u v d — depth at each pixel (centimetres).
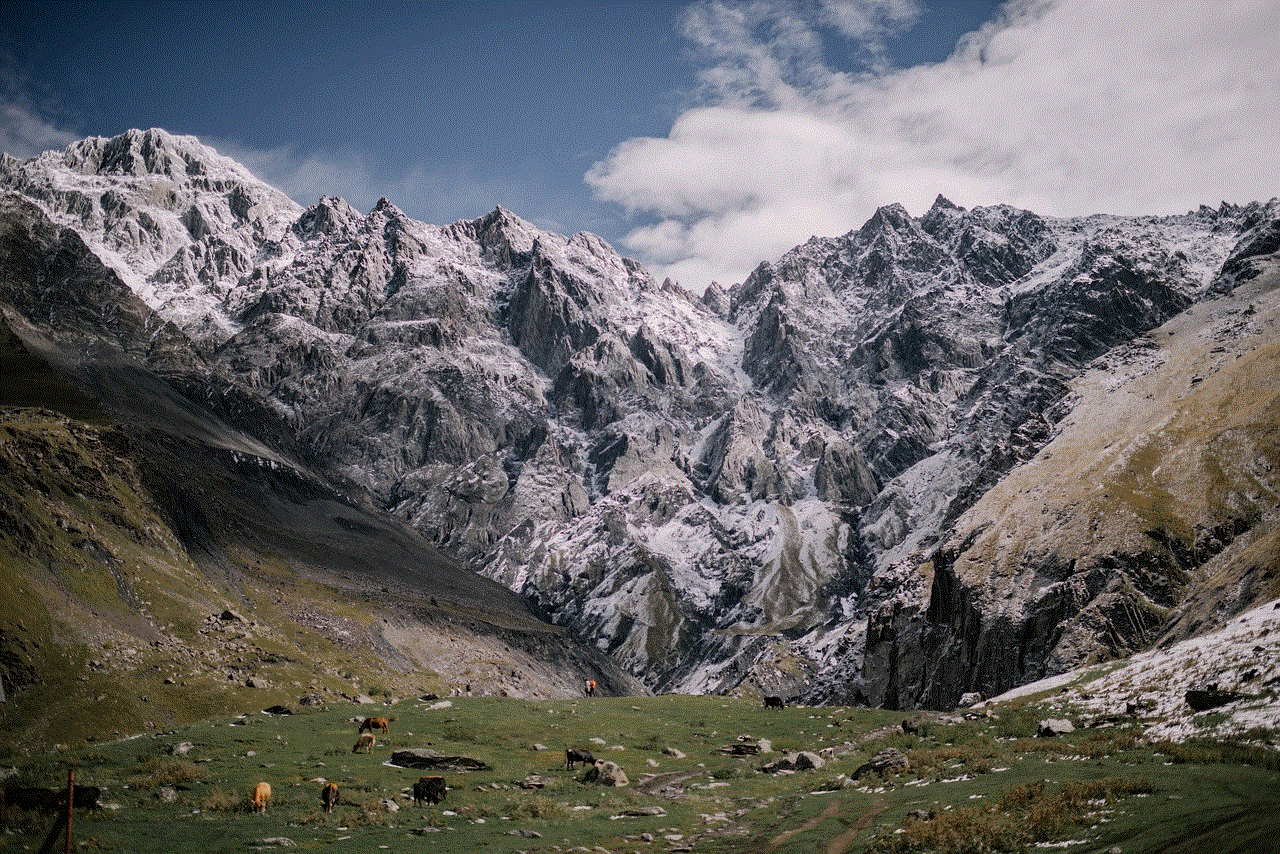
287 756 5581
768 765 5741
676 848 3766
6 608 12112
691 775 5606
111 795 4472
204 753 5578
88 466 18475
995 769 4466
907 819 3709
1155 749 4253
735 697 9931
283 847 3703
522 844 3800
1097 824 3203
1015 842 3212
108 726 11044
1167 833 2958
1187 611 11456
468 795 4791
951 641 19938
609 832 4041
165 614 15350
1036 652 16950
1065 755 4547
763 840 3803
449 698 9006
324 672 15988
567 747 6394
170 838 3800
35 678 11412
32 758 5391
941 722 6756
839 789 4778
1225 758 3856
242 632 16038
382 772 5234
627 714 8206
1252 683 4984
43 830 3850
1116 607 15362
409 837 3906
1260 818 2894
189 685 12875
